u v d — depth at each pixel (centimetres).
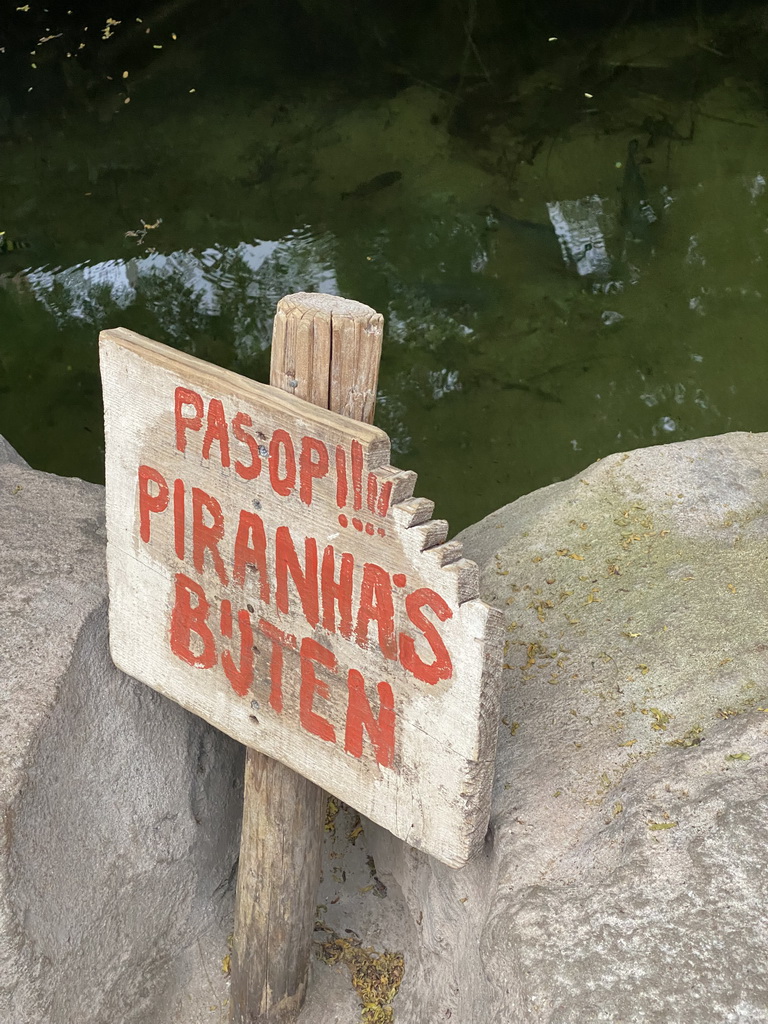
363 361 229
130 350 251
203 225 694
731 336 654
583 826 255
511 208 718
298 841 286
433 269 680
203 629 263
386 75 809
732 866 231
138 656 282
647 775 259
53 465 588
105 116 768
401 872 322
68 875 283
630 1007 213
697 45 843
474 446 610
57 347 635
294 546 234
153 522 263
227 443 239
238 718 264
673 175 742
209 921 331
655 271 693
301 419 222
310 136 762
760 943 218
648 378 636
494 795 266
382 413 620
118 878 300
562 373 640
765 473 367
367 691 233
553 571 336
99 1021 297
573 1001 216
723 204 725
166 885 316
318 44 833
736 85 808
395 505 213
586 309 665
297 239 689
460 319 657
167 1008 318
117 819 300
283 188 717
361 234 696
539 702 289
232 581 251
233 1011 313
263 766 276
